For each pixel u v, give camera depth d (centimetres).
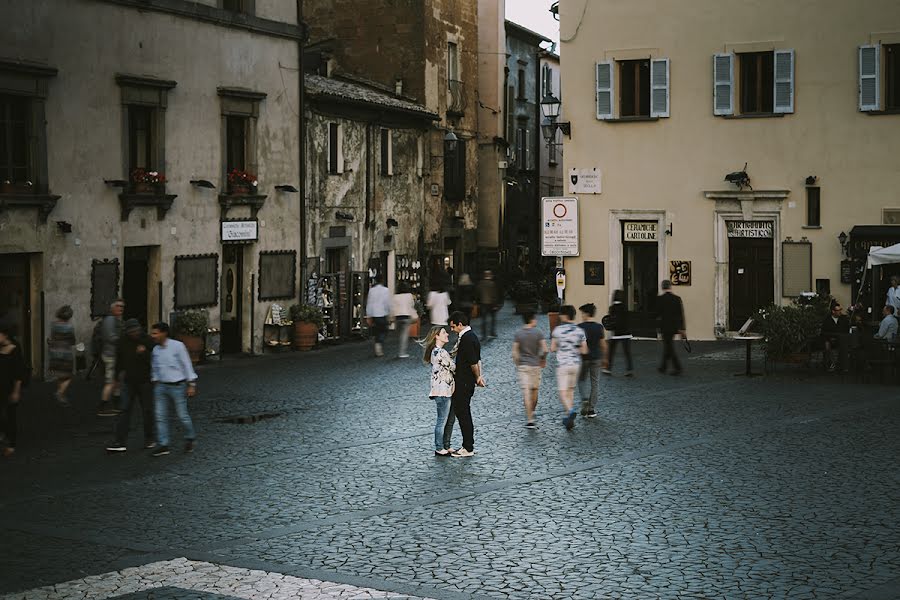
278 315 3241
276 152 3272
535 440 1750
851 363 2558
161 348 1644
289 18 3312
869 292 3075
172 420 1958
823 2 3122
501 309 4850
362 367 2809
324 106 3550
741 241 3272
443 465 1559
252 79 3158
